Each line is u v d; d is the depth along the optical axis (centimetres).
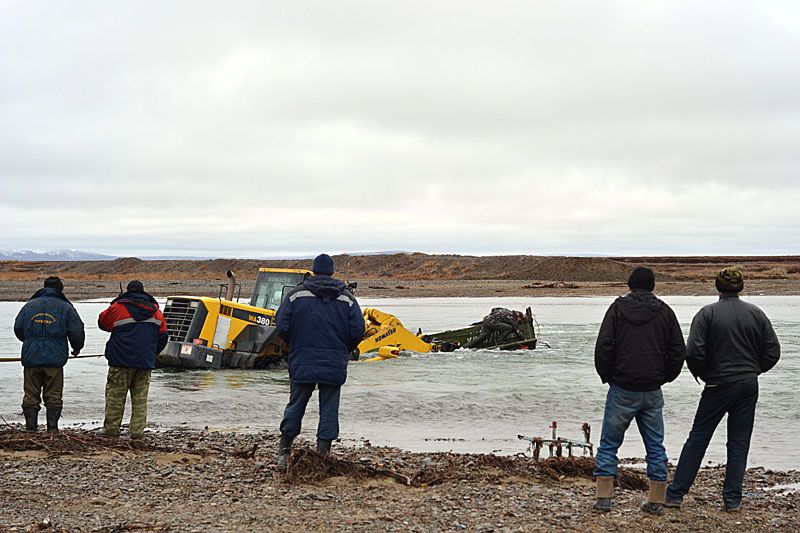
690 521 786
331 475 924
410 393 1848
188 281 11206
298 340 932
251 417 1550
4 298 7062
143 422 1194
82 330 1205
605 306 6488
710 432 824
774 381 2044
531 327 3009
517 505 820
